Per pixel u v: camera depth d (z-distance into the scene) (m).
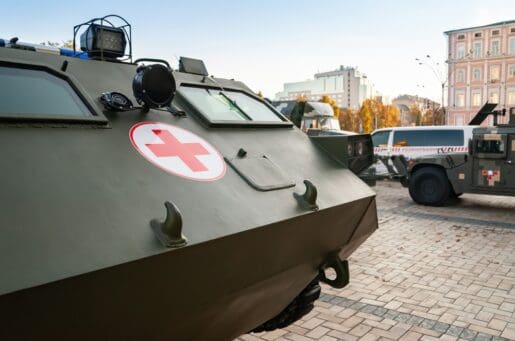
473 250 7.17
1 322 1.49
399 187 14.69
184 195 2.20
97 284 1.69
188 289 2.09
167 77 2.60
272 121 3.45
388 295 5.26
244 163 2.73
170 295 2.01
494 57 61.28
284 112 17.84
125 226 1.87
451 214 10.17
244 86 3.84
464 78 63.66
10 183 1.75
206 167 2.50
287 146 3.28
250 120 3.26
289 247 2.68
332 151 3.59
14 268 1.52
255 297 2.63
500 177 10.20
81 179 1.95
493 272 6.09
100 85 2.63
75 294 1.64
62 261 1.62
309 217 2.69
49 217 1.72
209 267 2.14
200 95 3.19
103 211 1.87
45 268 1.57
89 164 2.04
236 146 2.88
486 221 9.41
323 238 3.04
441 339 4.20
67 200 1.82
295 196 2.73
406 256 6.84
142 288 1.87
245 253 2.33
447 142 13.02
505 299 5.16
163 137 2.52
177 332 2.23
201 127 2.85
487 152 10.26
